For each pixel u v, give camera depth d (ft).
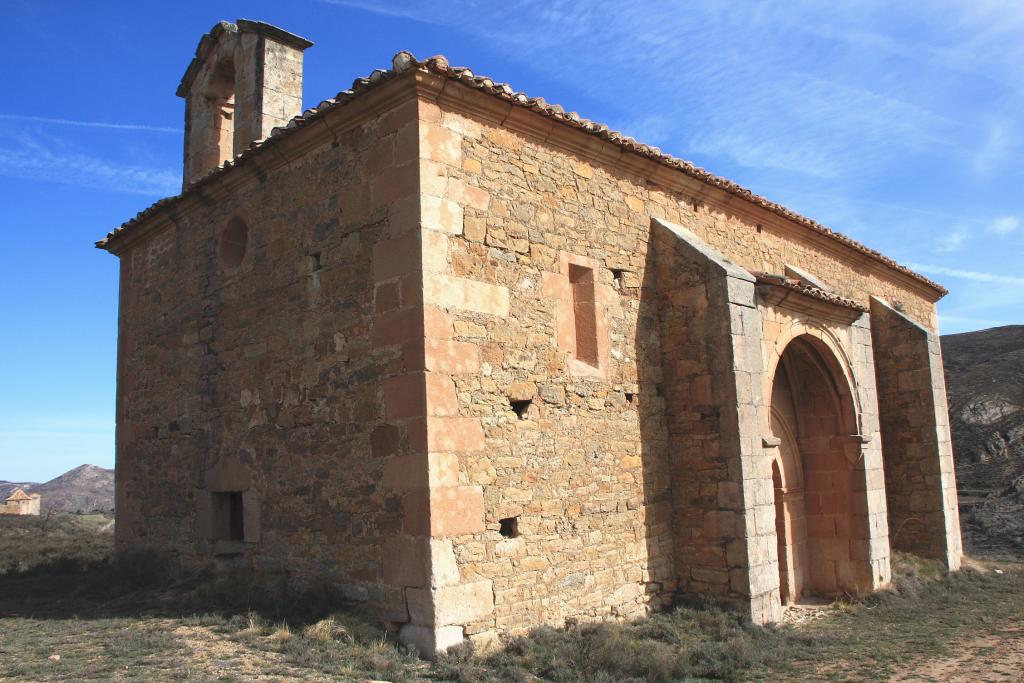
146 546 38.99
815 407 40.81
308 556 28.78
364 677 21.52
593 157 32.68
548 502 28.17
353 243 28.32
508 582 26.18
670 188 36.55
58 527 79.20
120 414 42.98
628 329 32.96
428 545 24.16
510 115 28.94
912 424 48.70
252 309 33.17
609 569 30.07
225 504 34.60
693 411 32.94
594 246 32.09
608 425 31.14
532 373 28.50
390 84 26.66
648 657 24.84
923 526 47.39
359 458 26.99
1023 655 27.30
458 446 25.46
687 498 32.83
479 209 27.71
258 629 25.27
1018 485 86.28
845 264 50.67
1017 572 48.21
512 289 28.35
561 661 23.80
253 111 39.42
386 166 27.30
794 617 34.91
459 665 22.88
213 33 43.34
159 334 39.99
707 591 31.76
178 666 21.59
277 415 31.07
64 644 24.43
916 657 27.35
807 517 40.68
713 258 33.04
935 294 62.75
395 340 26.12
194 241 38.01
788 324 36.09
